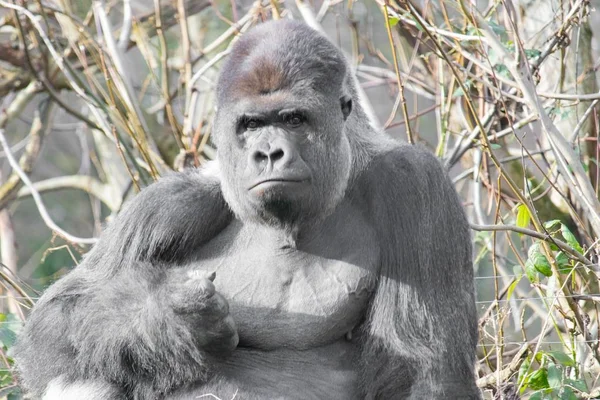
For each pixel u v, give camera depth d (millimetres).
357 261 13531
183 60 24562
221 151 13219
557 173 19031
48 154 35969
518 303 21453
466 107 21375
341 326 13508
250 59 12859
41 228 34438
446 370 13102
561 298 17281
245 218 13375
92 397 13445
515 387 16312
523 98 18656
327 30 29016
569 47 20562
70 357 13727
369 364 13391
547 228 16359
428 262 13273
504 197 20656
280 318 13484
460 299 13375
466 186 26047
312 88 12734
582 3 18500
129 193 26547
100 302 13523
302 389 13398
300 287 13523
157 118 26000
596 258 17281
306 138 12734
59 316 13875
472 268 13750
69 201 35312
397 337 13188
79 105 32906
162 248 13961
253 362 13539
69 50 24391
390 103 32188
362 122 14297
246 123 12836
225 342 13109
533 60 19141
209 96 25688
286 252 13594
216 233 14188
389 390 13297
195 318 12680
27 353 14109
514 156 20656
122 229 14070
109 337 13266
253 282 13633
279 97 12625
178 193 14062
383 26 30094
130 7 22828
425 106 32344
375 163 13859
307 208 12945
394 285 13344
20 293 18594
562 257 16141
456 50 19375
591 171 20422
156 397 13477
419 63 23406
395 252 13391
